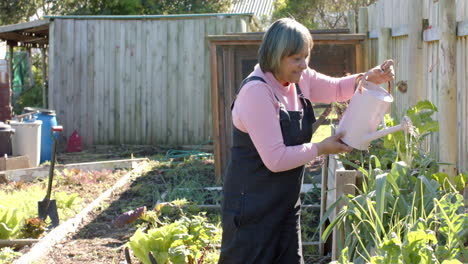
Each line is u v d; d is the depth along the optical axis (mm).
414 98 5629
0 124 8828
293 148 2664
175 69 11898
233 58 7383
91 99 12094
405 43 6191
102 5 18891
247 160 2805
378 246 2738
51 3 22312
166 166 9203
